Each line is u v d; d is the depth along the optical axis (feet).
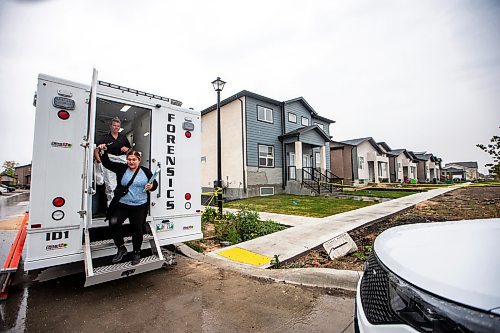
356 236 19.70
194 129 15.67
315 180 62.03
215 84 26.48
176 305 9.90
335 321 8.60
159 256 11.89
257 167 55.26
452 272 4.05
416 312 3.89
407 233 6.47
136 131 17.21
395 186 80.69
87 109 11.63
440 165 173.17
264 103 58.13
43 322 8.74
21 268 14.24
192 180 15.35
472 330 3.19
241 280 12.32
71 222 10.91
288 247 16.80
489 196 41.32
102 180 12.43
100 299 10.47
